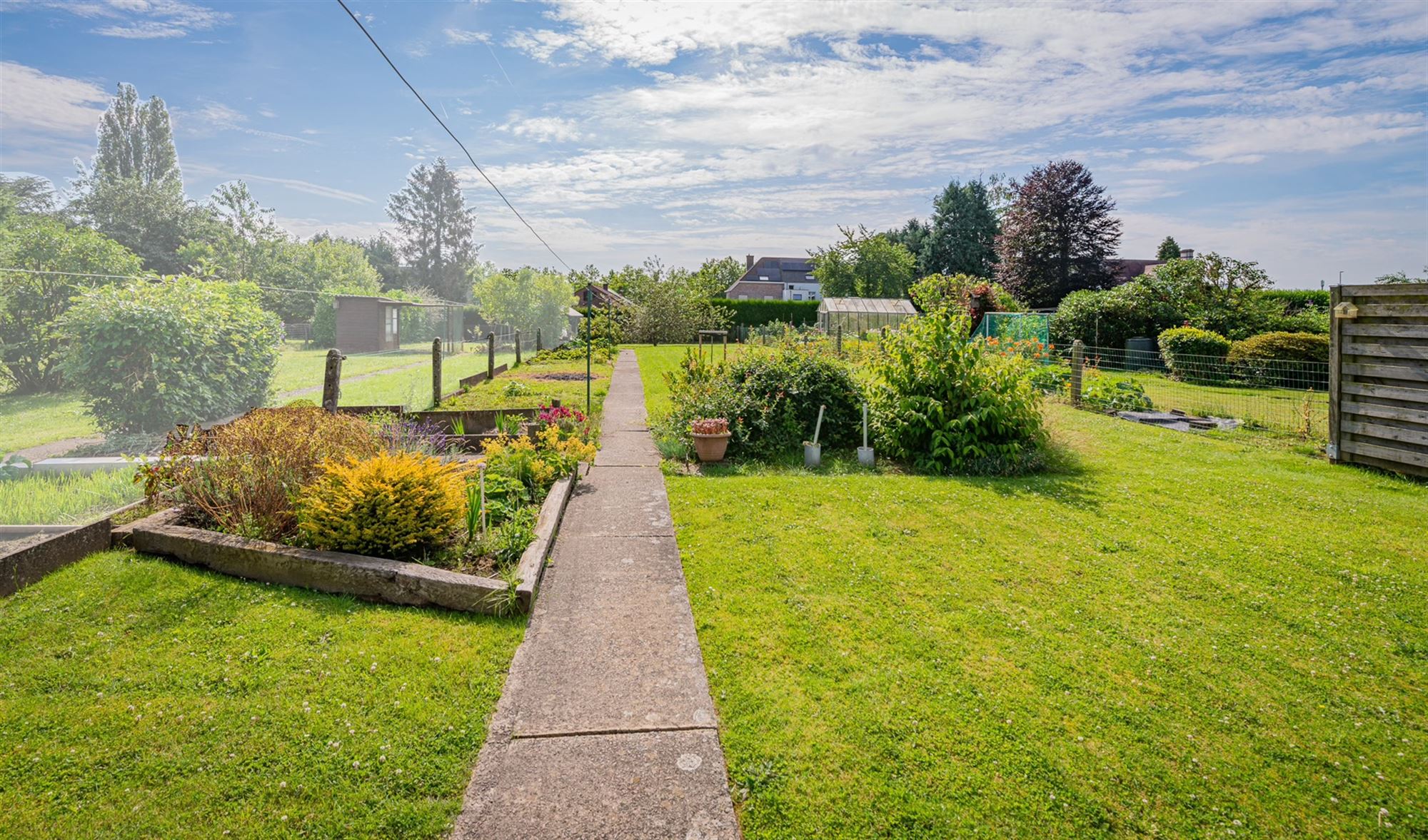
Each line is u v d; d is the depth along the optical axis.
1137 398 12.20
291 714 3.00
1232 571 4.85
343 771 2.66
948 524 5.89
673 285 33.50
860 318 30.45
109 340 9.12
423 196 61.78
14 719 2.94
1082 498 6.67
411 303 31.75
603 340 26.72
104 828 2.37
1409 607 4.27
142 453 8.09
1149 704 3.25
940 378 8.30
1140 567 4.92
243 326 10.77
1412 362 7.16
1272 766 2.83
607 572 4.79
